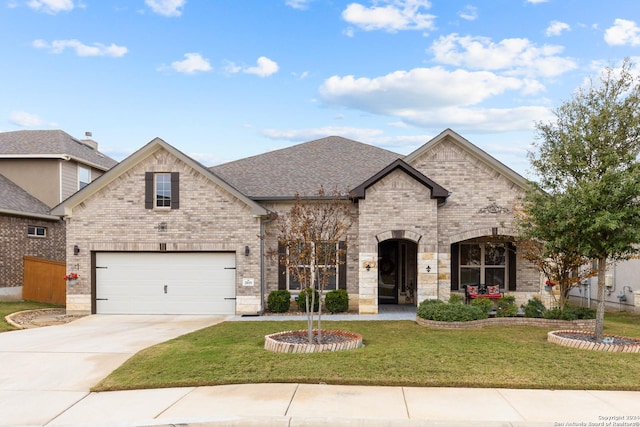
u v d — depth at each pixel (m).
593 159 11.36
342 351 10.12
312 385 8.04
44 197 23.72
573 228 10.91
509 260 18.12
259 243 17.14
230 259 17.34
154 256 17.50
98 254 17.55
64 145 24.83
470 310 14.01
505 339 11.69
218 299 17.30
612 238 10.50
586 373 8.45
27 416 6.94
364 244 16.62
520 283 18.02
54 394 7.94
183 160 17.23
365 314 16.55
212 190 17.28
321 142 23.39
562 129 11.96
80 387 8.32
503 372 8.52
